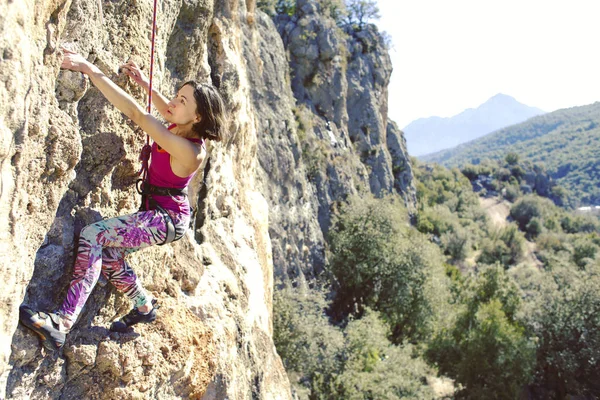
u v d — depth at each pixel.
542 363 23.97
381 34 54.22
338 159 38.00
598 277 23.33
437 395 22.95
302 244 26.80
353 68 48.62
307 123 35.06
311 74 41.25
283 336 17.58
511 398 21.52
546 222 98.88
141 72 3.34
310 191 32.25
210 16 5.57
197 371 3.98
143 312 3.28
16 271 2.25
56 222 2.84
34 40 2.22
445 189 96.19
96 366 3.03
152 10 3.85
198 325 4.18
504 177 133.12
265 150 24.38
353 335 19.67
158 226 2.89
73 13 2.81
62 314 2.62
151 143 3.68
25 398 2.59
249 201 8.62
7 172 2.11
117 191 3.40
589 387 22.34
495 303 23.25
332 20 46.59
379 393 17.39
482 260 66.56
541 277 29.92
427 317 26.72
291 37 40.78
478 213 90.62
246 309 6.35
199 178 5.91
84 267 2.74
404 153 60.56
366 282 27.88
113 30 3.35
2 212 2.11
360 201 30.83
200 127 2.91
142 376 3.28
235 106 7.54
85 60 2.75
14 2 1.97
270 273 9.15
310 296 21.20
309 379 17.81
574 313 22.86
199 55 5.55
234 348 5.07
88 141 3.06
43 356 2.64
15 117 2.08
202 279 5.14
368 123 48.62
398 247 27.09
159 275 3.99
